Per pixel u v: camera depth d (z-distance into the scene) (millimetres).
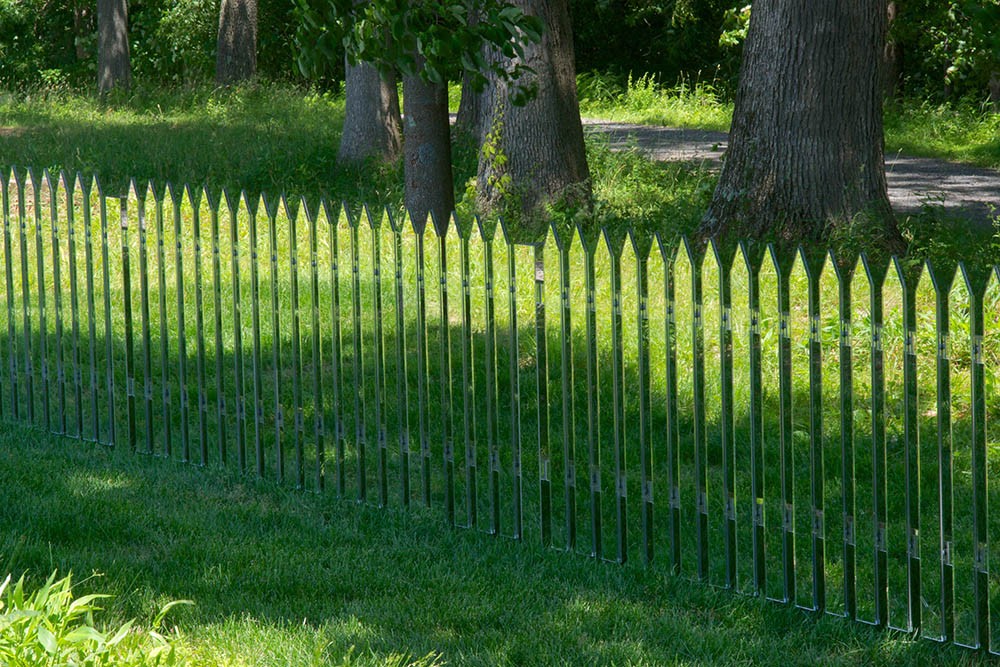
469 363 10977
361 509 11328
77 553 9766
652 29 76438
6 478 11828
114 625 8375
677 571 9906
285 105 48375
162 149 33625
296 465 11984
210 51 77812
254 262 12148
